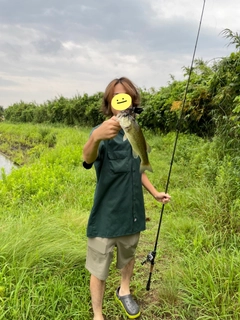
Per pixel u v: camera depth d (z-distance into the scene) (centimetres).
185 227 351
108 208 197
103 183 194
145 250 323
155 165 622
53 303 221
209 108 715
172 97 908
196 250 301
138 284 262
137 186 204
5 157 1138
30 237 282
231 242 309
